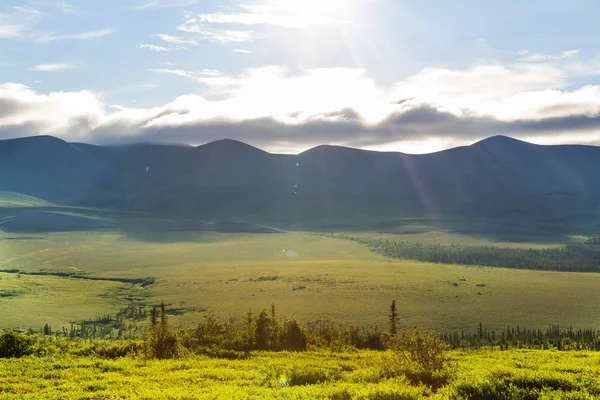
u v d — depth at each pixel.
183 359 45.22
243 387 27.30
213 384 29.05
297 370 30.62
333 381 28.47
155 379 31.06
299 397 22.59
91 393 26.05
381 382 26.14
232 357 49.22
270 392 24.73
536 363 36.03
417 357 29.08
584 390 21.77
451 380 25.75
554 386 23.16
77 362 37.78
